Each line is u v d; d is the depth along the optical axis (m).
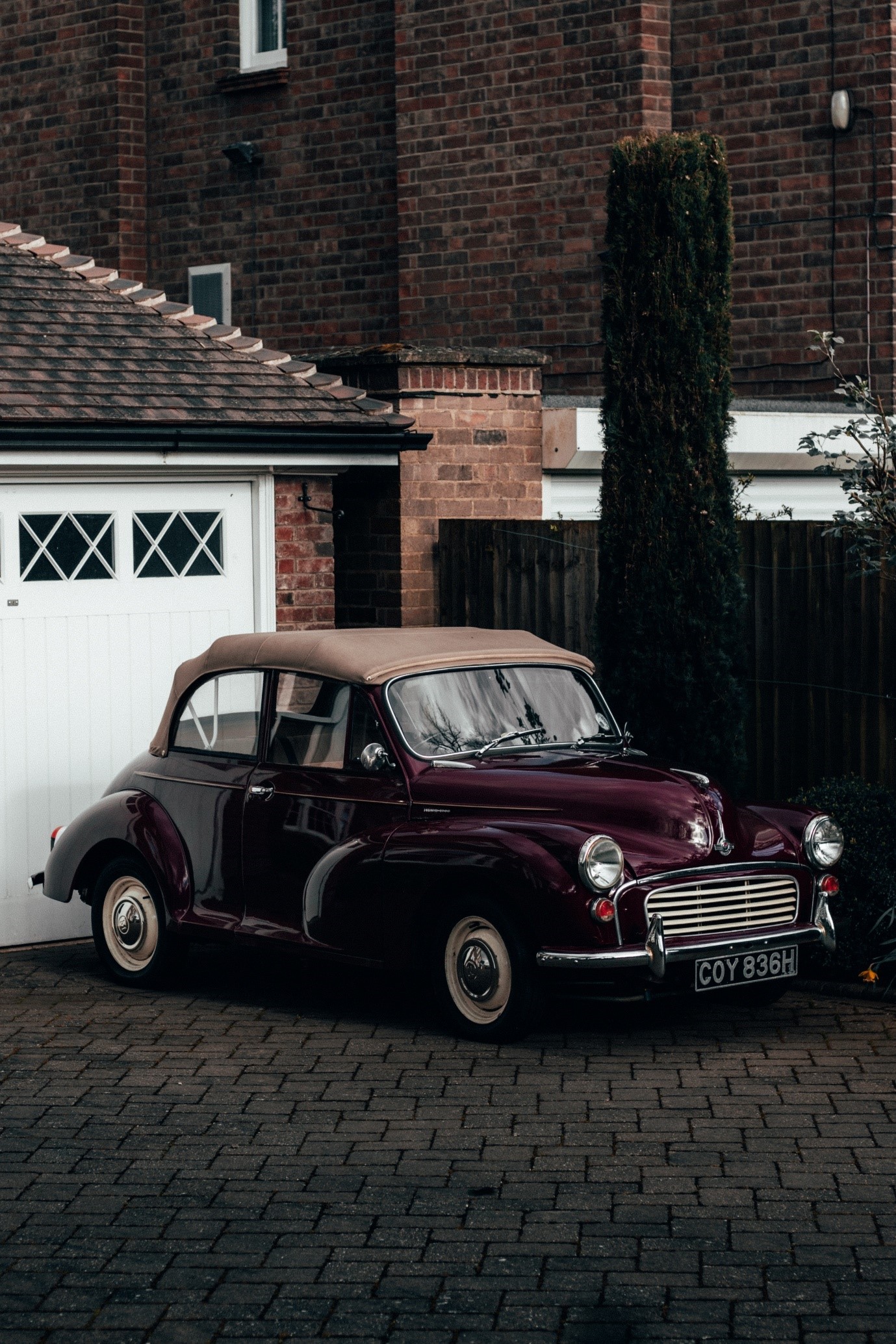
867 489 9.43
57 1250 5.68
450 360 12.18
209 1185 6.24
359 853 8.04
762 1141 6.61
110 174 18.92
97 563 10.52
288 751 8.53
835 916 8.96
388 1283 5.41
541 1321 5.14
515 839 7.59
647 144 9.88
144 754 9.29
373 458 11.45
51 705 10.36
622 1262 5.54
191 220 18.66
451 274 16.34
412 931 7.92
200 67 18.44
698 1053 7.79
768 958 7.91
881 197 14.73
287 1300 5.29
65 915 10.47
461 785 8.00
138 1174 6.36
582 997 7.68
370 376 12.20
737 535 10.07
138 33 18.88
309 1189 6.19
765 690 10.34
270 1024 8.38
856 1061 7.63
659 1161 6.41
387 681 8.34
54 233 19.55
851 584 9.95
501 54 15.88
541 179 15.73
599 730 8.93
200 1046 8.00
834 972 9.02
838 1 14.79
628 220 9.95
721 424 9.95
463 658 8.66
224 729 8.84
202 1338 5.06
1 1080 7.49
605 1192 6.12
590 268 15.48
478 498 12.40
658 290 9.87
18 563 10.20
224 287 18.36
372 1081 7.41
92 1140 6.72
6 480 10.08
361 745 8.27
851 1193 6.07
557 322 15.71
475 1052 7.83
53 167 19.48
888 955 8.73
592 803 7.82
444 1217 5.92
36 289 11.56
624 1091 7.24
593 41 15.34
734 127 15.40
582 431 12.62
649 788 7.87
